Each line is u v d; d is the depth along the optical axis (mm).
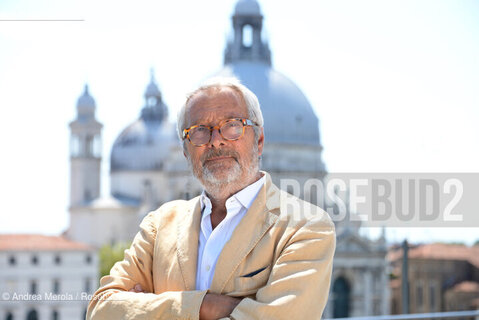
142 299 2482
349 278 82312
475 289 66688
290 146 89062
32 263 68812
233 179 2607
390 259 84562
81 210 98875
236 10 100000
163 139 102875
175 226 2812
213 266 2588
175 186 91812
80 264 73375
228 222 2617
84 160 104625
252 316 2342
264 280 2514
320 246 2488
